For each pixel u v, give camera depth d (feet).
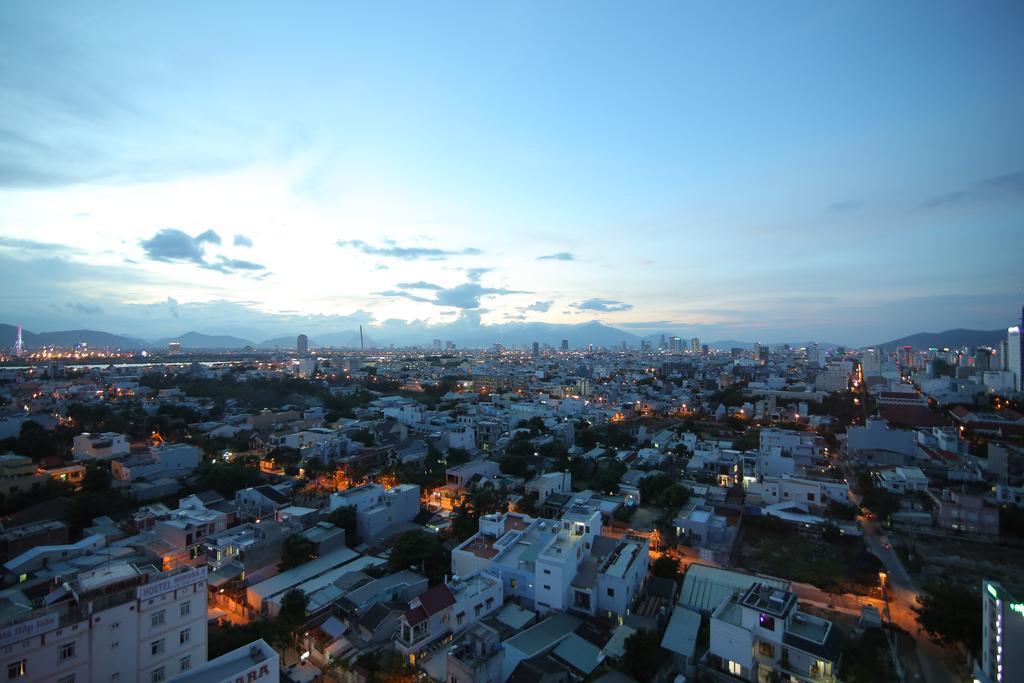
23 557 172.65
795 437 359.25
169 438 400.06
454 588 161.68
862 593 184.24
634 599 169.78
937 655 148.46
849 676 134.21
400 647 143.54
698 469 332.19
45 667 101.86
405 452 369.50
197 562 192.65
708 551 212.64
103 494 241.35
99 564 170.71
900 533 242.37
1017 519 232.73
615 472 296.30
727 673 137.80
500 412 499.10
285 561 192.85
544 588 163.94
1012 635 117.29
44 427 365.40
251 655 113.19
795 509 257.34
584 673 131.54
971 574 200.75
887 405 482.28
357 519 230.27
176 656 122.01
